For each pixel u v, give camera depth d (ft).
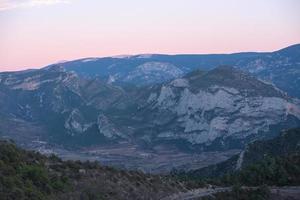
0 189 270.46
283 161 531.50
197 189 444.14
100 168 374.63
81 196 314.55
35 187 293.64
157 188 395.55
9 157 317.22
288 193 432.25
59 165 349.20
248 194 418.10
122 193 348.18
